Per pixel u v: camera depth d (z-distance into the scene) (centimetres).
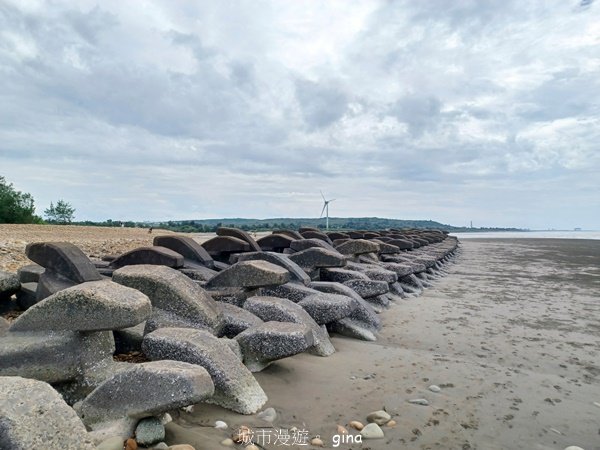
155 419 335
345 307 673
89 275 661
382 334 746
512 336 744
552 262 2386
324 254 941
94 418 341
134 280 530
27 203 3875
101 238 2494
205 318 520
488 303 1061
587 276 1697
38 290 634
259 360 496
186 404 318
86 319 392
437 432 386
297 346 481
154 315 520
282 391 456
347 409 424
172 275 547
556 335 756
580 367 589
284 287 731
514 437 385
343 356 602
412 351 644
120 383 337
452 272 1812
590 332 782
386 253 1552
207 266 1009
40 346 386
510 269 1970
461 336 737
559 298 1158
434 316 896
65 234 2573
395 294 1130
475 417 421
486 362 599
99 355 415
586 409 449
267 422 383
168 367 335
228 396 399
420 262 1451
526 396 480
